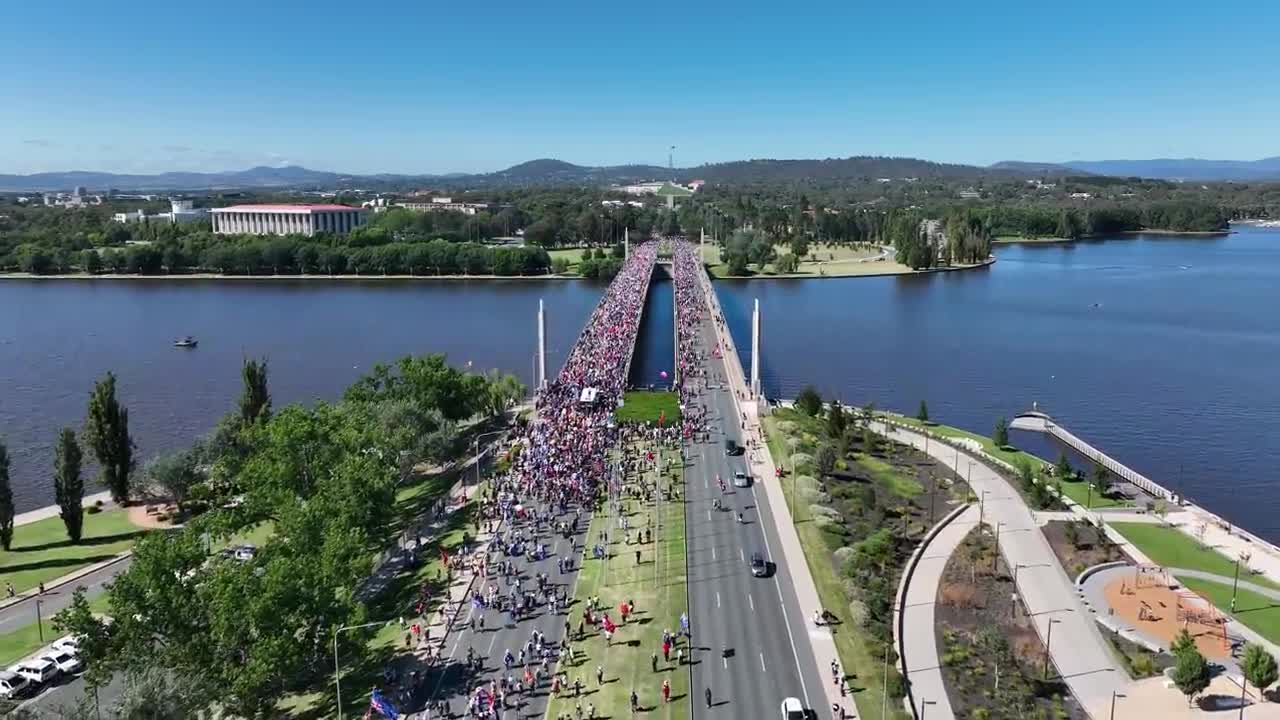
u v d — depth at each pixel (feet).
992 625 455.63
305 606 396.16
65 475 588.09
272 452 594.24
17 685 408.67
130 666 366.43
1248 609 474.90
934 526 583.58
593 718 371.35
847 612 460.96
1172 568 526.98
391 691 395.75
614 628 440.86
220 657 379.96
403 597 489.26
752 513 590.96
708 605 467.52
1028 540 563.89
